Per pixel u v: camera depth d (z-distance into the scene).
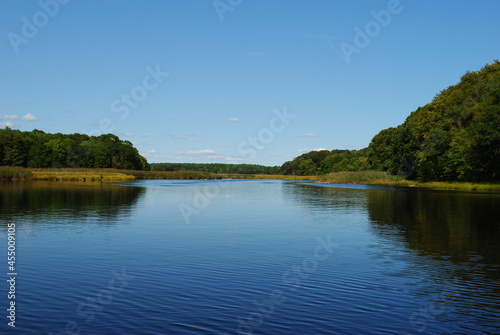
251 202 46.62
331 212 35.91
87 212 34.28
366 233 24.58
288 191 69.75
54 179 105.31
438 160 85.19
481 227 26.77
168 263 17.14
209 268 16.38
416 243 21.48
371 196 56.03
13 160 133.50
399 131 103.38
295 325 10.90
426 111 94.88
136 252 19.16
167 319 11.25
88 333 10.37
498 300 12.84
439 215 33.03
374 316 11.54
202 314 11.61
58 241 21.67
